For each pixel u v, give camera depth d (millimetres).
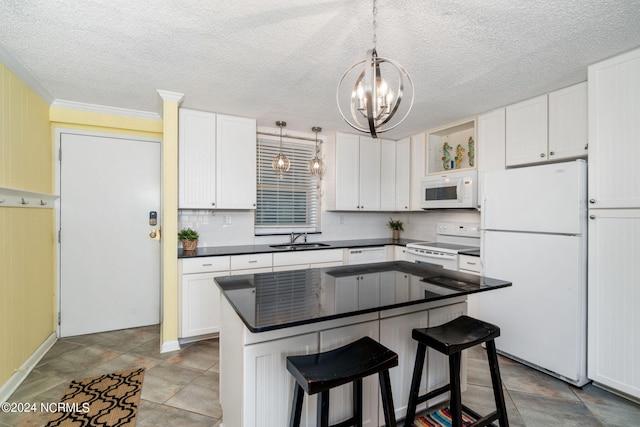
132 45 1916
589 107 2164
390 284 1789
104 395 2078
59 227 3000
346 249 3703
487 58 2074
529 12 1596
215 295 2945
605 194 2088
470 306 2871
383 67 2205
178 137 2975
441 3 1521
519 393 2129
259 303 1427
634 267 1963
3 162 2070
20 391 2121
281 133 3791
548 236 2328
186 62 2131
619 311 2029
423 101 2842
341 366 1249
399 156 4238
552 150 2582
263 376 1359
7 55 2018
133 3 1531
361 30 1757
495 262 2672
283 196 4012
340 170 3914
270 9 1572
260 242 3783
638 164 1936
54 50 1973
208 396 2076
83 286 3100
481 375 2379
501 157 2979
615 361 2049
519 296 2502
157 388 2164
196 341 2957
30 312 2459
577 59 2086
